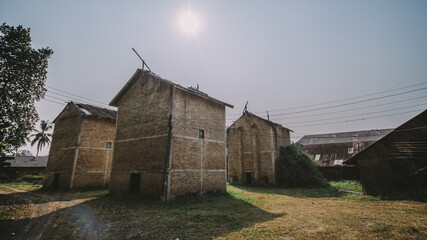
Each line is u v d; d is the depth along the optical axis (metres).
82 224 8.35
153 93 15.72
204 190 15.33
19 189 21.95
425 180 14.28
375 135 40.12
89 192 18.39
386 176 15.55
